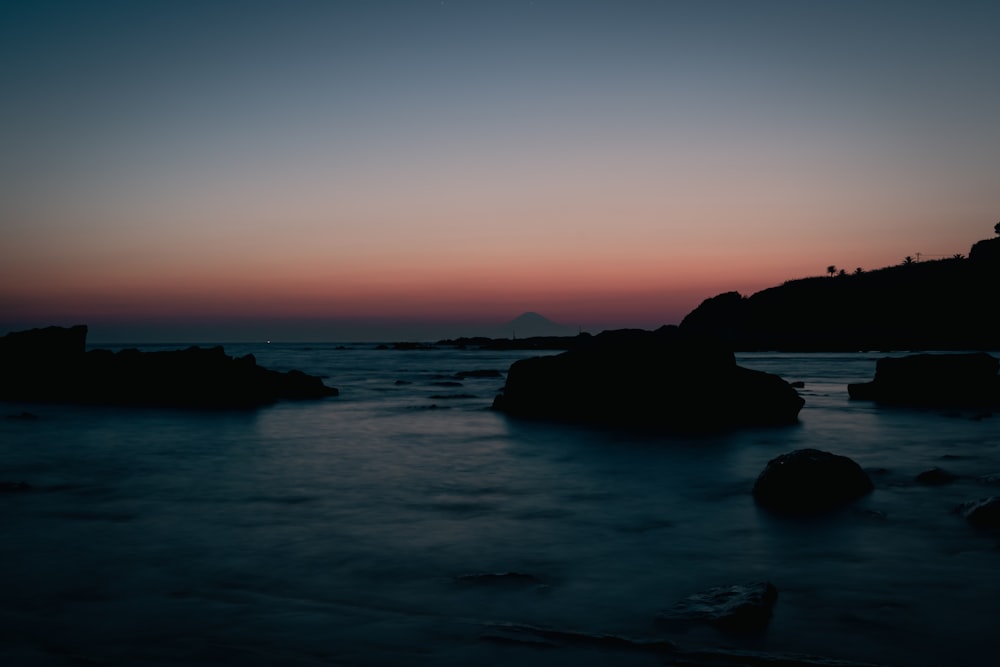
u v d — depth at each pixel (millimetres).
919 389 25891
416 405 25938
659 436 16594
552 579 6027
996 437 16141
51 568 6301
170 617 5129
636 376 20859
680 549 6934
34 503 9172
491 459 13172
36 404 25219
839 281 174875
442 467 12250
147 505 9055
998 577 5938
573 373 21828
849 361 77250
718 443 15297
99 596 5578
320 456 13570
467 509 8867
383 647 4609
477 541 7285
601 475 11367
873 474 11148
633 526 7922
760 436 16516
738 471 11656
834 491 9234
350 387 37094
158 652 4520
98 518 8312
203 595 5609
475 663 4371
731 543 7141
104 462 12773
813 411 22812
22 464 12516
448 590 5730
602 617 5125
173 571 6227
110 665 4332
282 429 18297
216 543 7180
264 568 6328
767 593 5344
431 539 7367
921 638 4695
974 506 8109
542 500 9414
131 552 6824
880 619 5023
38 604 5395
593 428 18375
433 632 4859
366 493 9906
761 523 8000
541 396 22141
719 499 9414
